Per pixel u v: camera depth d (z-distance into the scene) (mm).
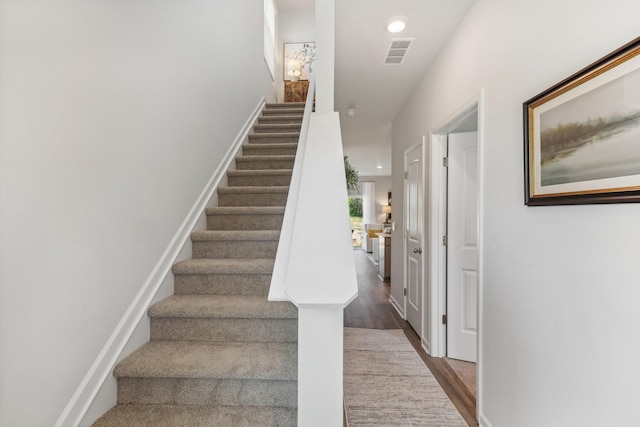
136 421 1195
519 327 1378
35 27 946
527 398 1317
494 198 1587
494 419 1569
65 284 1066
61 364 1050
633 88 843
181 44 1921
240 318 1523
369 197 10422
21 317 915
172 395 1292
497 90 1557
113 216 1309
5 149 868
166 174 1750
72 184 1092
